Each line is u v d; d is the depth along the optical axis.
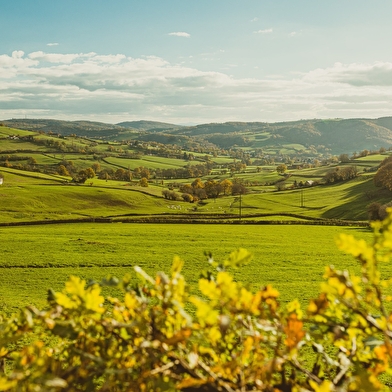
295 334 2.37
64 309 2.73
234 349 2.90
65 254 58.50
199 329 2.33
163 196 162.50
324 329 2.85
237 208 150.25
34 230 82.31
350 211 134.88
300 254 60.44
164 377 2.49
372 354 2.75
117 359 2.60
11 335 2.80
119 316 2.83
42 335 3.07
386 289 34.84
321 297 2.46
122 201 145.38
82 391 2.61
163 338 2.46
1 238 70.75
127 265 53.28
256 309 2.33
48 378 2.15
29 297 37.62
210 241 71.62
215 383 2.46
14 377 2.23
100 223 96.19
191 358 2.33
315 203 153.75
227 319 2.12
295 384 2.70
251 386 2.62
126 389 2.45
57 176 199.00
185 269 51.09
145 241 70.44
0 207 122.69
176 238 74.12
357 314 2.57
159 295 2.55
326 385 2.07
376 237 2.24
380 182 154.75
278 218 114.81
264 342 2.53
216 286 2.25
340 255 59.84
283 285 43.25
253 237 76.38
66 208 130.25
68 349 2.84
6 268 50.25
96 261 54.66
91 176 192.50
